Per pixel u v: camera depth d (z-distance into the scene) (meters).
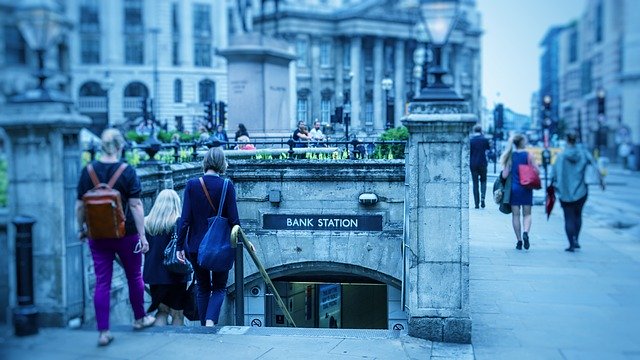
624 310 6.28
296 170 13.55
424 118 6.59
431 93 6.70
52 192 6.43
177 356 6.12
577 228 10.03
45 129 6.34
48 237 6.47
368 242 13.40
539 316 6.67
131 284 6.71
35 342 6.18
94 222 5.90
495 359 6.03
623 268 7.73
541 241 11.23
